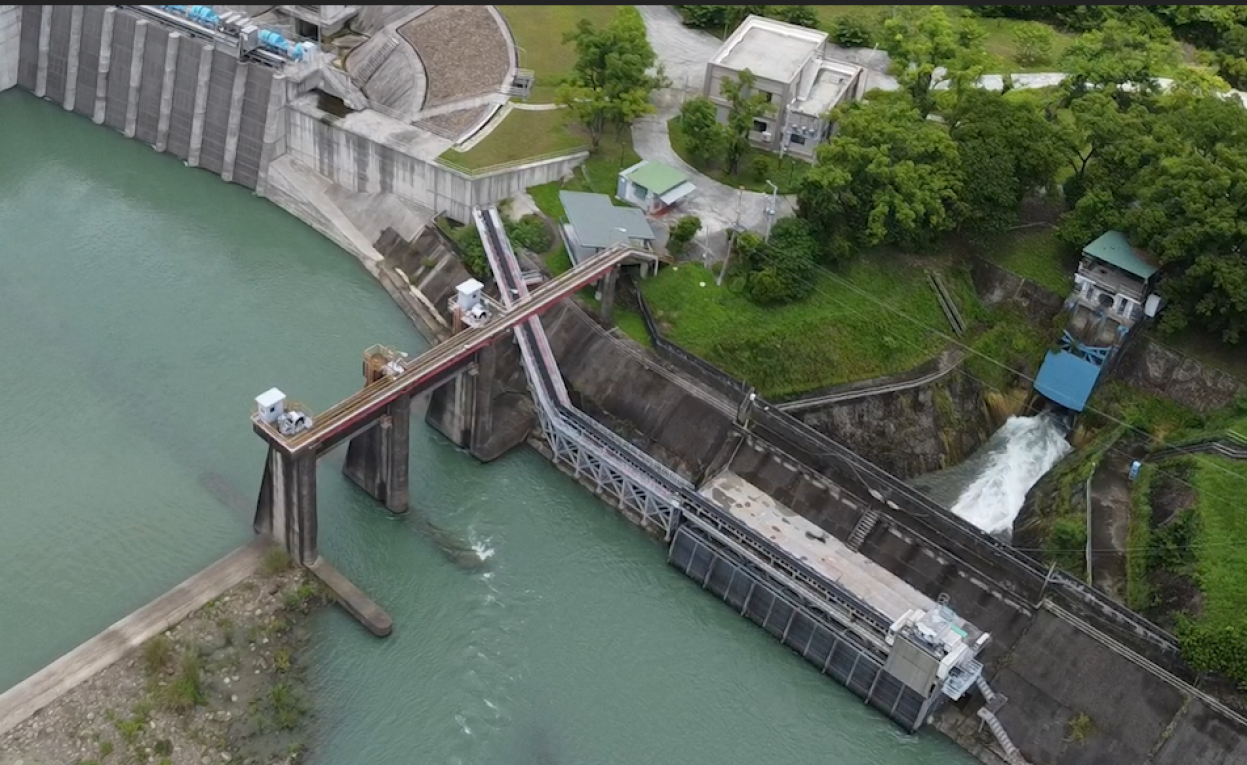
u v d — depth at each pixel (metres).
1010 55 184.12
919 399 134.25
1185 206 130.38
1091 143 147.75
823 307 137.50
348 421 111.12
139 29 169.38
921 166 139.62
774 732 108.12
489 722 105.06
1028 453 134.62
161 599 109.31
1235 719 104.88
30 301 141.62
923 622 107.06
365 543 119.19
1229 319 131.25
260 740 101.12
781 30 166.00
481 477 127.81
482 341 121.44
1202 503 118.62
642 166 150.25
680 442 128.75
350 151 157.88
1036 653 111.44
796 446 126.69
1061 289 141.88
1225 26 188.75
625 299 139.38
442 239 150.50
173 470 124.00
